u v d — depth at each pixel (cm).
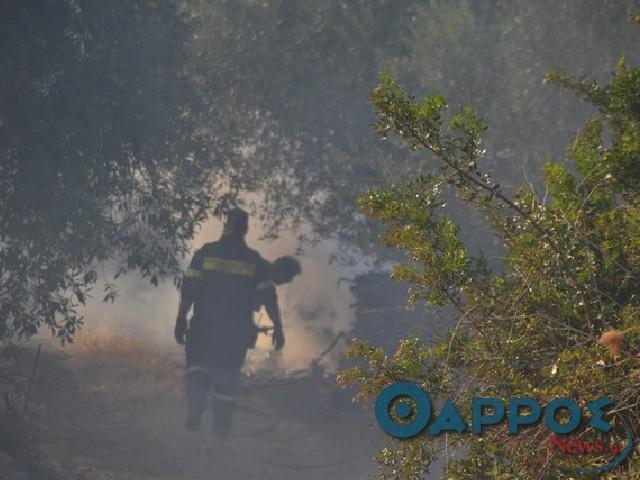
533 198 1198
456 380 1188
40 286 3662
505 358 1135
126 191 3781
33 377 4019
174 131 3856
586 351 1084
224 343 4169
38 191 3478
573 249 1132
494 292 1184
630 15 1705
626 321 1070
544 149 3853
